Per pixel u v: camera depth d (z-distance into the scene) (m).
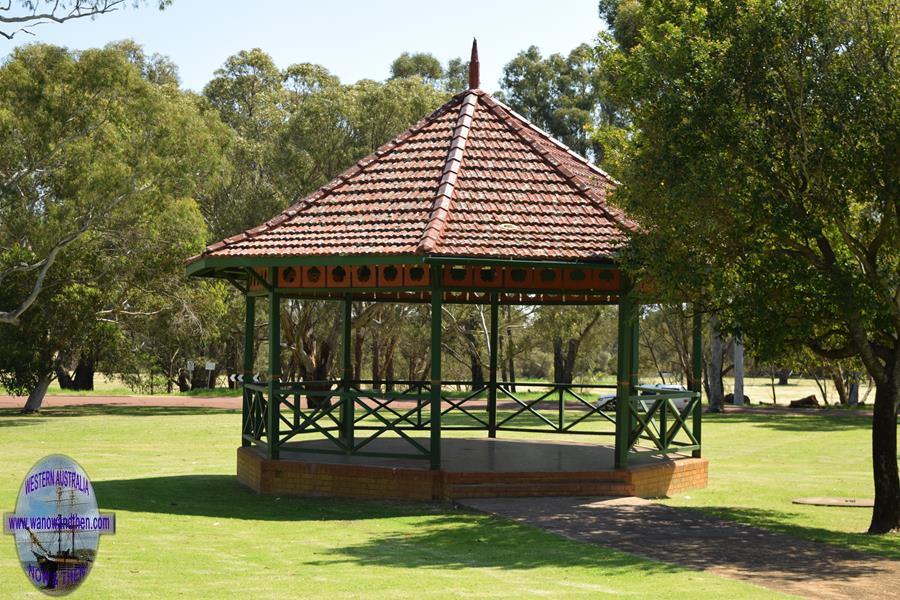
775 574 10.09
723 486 18.39
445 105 18.42
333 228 15.71
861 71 13.09
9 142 33.91
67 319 39.28
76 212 35.25
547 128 59.88
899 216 13.38
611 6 42.75
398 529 12.68
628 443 15.91
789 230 13.02
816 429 34.28
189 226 38.97
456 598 8.50
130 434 29.75
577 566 10.20
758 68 13.38
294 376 57.38
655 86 13.98
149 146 36.03
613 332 62.50
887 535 13.24
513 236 15.09
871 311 12.79
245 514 13.95
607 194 15.12
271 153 44.97
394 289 15.31
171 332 43.19
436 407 15.17
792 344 13.74
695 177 12.97
